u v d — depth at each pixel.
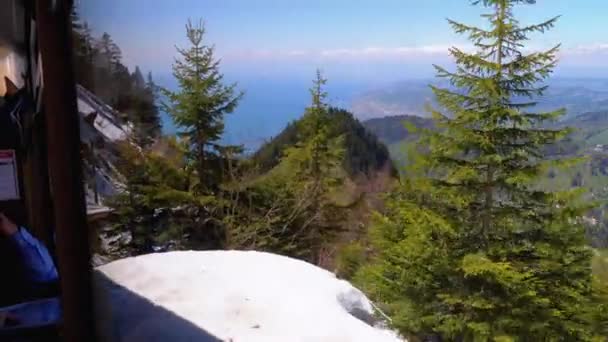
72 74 2.44
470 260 7.51
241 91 14.36
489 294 7.58
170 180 12.83
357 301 6.46
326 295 5.83
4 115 3.03
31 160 3.07
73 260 2.64
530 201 8.01
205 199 13.07
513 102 7.65
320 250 14.41
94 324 2.77
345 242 14.33
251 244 13.58
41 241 3.17
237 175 14.25
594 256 8.01
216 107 13.82
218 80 13.80
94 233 3.16
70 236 2.61
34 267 3.13
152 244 12.24
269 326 4.68
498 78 7.58
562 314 7.71
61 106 2.45
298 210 14.45
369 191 15.49
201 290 5.34
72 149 2.53
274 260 6.66
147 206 11.73
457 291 7.74
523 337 7.45
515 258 8.06
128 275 5.56
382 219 9.11
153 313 4.63
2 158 3.05
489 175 7.95
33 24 2.74
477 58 7.61
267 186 14.55
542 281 7.72
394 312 7.72
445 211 8.38
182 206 13.06
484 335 7.35
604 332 7.77
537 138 7.74
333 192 15.43
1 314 3.01
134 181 10.73
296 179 15.39
